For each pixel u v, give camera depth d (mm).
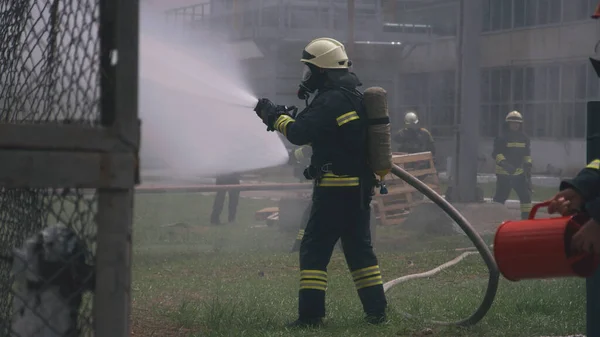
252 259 12406
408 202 18578
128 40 3182
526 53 36969
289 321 7383
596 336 4512
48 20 4125
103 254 3184
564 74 35531
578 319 7262
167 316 7727
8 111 4625
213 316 7309
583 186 3727
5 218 4379
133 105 3191
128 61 3182
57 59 3887
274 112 7203
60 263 3557
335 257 12656
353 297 9086
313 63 7051
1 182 3096
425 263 11992
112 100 3229
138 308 8242
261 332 6816
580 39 34719
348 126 6910
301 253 7172
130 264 3219
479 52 23953
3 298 4273
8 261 4180
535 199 24812
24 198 4090
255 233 16500
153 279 10547
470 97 23594
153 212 20984
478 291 9086
